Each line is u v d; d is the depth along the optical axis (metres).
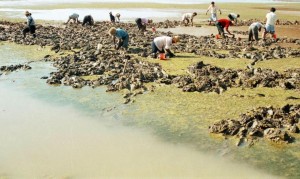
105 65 20.56
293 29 36.47
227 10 58.16
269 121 12.75
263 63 21.56
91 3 71.94
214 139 11.99
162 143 11.84
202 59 22.44
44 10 57.50
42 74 19.73
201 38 30.33
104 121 13.62
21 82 18.38
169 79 18.03
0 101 15.70
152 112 14.35
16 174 10.05
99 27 36.91
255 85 17.20
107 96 16.27
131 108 14.81
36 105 15.27
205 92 16.42
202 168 10.36
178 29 36.81
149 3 73.50
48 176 9.98
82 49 24.88
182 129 12.79
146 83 17.84
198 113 14.13
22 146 11.66
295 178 9.79
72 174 10.09
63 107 15.05
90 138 12.25
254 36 28.78
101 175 10.05
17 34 32.12
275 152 11.11
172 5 68.62
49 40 28.83
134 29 35.56
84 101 15.70
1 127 13.05
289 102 15.08
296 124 12.87
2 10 56.62
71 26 37.78
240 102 15.20
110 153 11.23
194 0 85.19
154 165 10.55
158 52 23.30
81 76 19.12
